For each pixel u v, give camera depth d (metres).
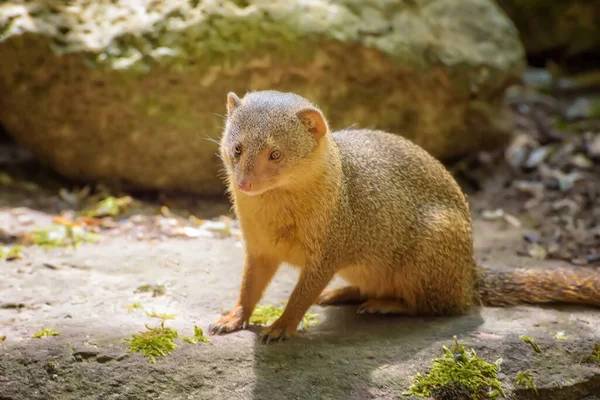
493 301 7.75
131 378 5.75
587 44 16.75
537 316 7.32
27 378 5.71
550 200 11.23
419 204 7.42
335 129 11.05
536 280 7.73
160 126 10.45
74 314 6.80
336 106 10.95
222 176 11.02
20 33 10.01
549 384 6.17
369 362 6.14
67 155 10.98
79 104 10.43
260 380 5.82
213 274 8.12
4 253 8.38
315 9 10.47
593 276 7.66
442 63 11.09
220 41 10.15
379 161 7.34
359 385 5.85
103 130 10.60
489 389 6.01
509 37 12.02
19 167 11.85
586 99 15.52
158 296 7.43
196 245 9.09
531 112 14.84
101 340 6.14
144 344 6.08
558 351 6.50
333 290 7.91
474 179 11.88
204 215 10.58
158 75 10.10
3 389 5.62
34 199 10.73
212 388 5.72
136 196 11.15
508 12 16.77
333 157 6.67
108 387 5.68
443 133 11.68
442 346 6.41
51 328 6.37
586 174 11.98
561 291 7.65
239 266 8.41
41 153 11.29
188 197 11.20
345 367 6.04
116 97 10.23
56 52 10.05
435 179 7.66
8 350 5.94
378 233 7.16
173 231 9.65
